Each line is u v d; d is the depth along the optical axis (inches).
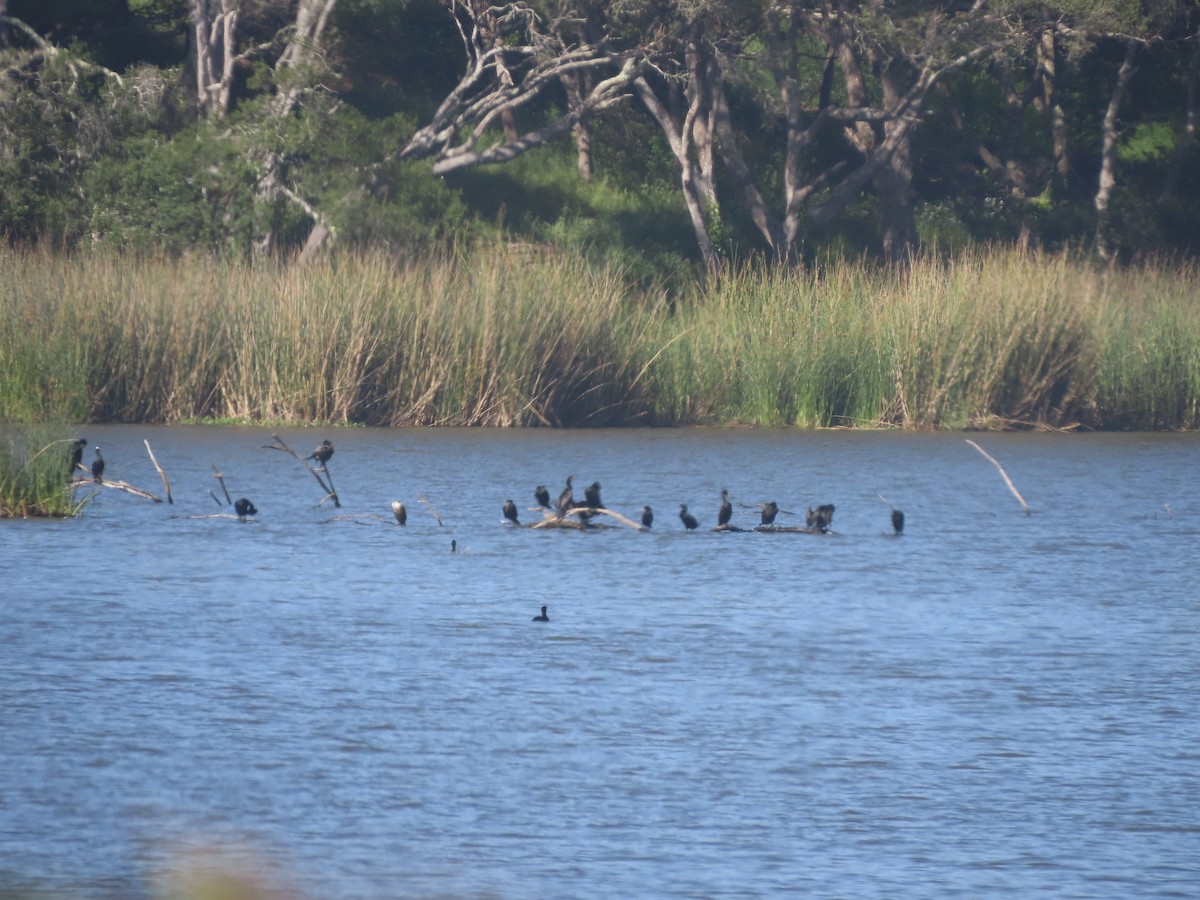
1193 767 395.5
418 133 1786.4
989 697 462.6
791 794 375.2
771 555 727.1
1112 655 518.9
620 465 1079.6
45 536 752.3
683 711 444.8
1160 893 317.1
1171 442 1262.3
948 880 323.9
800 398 1332.4
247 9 1818.4
